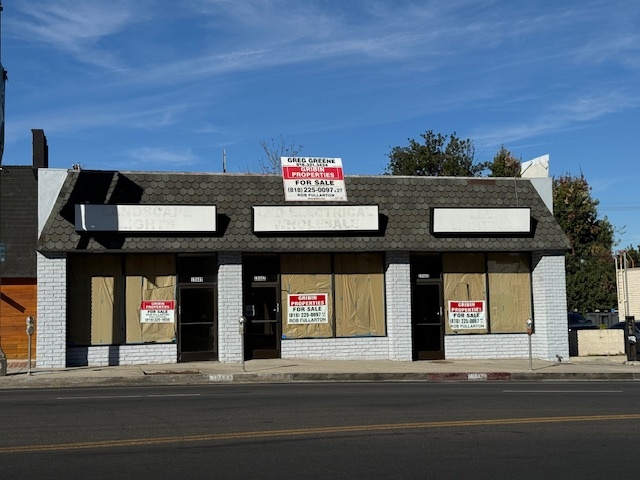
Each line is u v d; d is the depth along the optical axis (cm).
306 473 821
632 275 4584
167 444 973
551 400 1434
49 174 2125
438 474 822
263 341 2261
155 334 2170
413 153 4897
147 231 2095
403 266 2294
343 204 2253
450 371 2006
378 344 2308
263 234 2188
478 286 2400
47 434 1045
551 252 2386
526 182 2438
